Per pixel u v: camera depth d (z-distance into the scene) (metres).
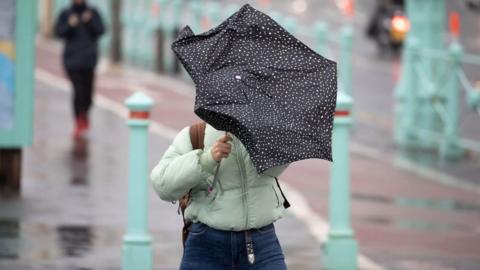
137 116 20.09
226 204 12.94
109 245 22.31
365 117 48.06
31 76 26.88
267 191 13.04
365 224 26.39
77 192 28.25
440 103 40.00
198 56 12.50
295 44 12.70
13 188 27.88
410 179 34.03
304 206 28.06
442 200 30.52
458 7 86.75
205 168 12.70
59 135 37.97
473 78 46.97
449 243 24.34
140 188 20.12
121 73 60.62
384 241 24.38
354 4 107.69
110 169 32.00
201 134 13.16
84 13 38.31
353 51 75.69
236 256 13.08
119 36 66.12
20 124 26.94
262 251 13.09
